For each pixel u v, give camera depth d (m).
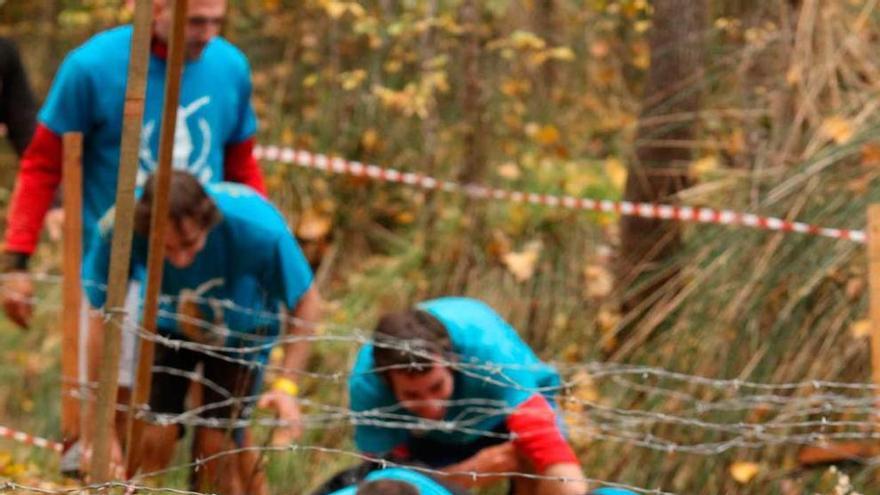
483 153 19.67
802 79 15.85
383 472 8.95
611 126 20.80
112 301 9.02
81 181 11.70
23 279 13.20
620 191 18.47
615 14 22.02
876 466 12.59
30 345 19.80
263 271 12.24
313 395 16.66
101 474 9.10
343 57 21.73
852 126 14.75
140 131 8.86
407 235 20.08
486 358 10.88
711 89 17.00
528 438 10.81
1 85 14.59
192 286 12.04
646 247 15.79
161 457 12.48
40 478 13.49
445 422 10.63
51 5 27.30
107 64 12.74
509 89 20.36
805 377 13.54
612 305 16.03
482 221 18.88
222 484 12.11
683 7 16.20
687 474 13.70
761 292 14.16
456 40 21.41
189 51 12.58
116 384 9.10
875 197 13.93
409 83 20.61
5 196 24.81
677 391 14.18
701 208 15.74
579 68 22.08
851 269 13.82
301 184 20.64
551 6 22.22
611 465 13.96
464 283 18.38
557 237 18.14
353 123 21.17
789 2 16.77
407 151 20.84
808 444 12.89
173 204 11.00
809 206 14.42
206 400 12.57
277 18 22.27
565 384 10.97
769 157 15.67
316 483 14.48
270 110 21.64
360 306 18.48
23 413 18.67
